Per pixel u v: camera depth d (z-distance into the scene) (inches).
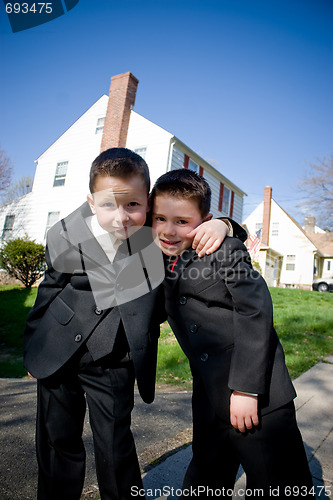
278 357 48.3
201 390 52.9
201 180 53.2
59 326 53.0
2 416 111.1
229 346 47.8
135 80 611.2
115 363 52.3
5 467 78.8
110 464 47.8
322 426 101.0
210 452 49.6
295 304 431.2
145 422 108.4
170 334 256.5
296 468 45.1
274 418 44.9
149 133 599.8
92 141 638.5
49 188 666.2
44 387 53.3
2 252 550.3
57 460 52.1
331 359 184.2
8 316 358.3
